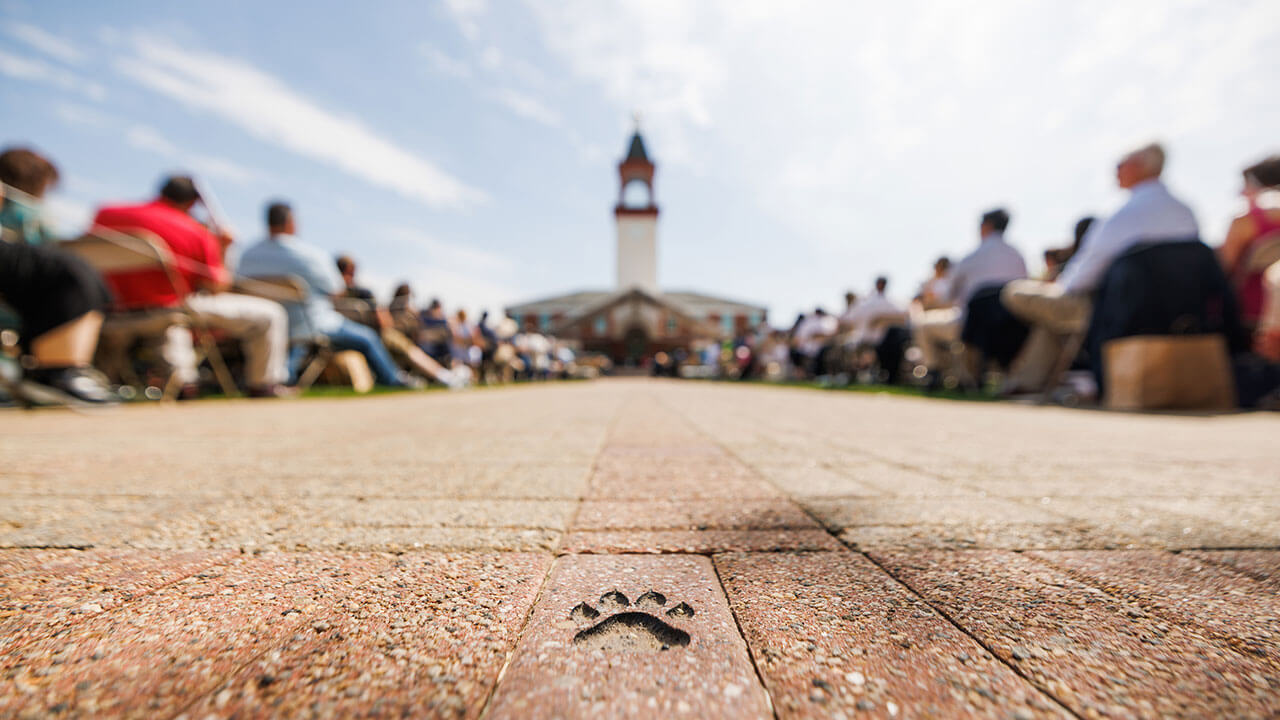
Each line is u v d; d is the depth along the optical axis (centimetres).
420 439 155
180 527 68
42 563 54
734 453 130
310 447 138
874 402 337
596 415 237
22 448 136
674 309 2698
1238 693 32
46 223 249
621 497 86
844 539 63
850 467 111
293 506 79
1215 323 258
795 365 841
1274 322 289
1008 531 67
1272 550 60
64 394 239
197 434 166
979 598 46
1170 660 36
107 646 37
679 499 84
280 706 30
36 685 32
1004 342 375
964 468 111
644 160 3173
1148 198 271
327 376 445
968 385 413
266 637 38
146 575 50
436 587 48
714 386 775
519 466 112
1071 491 91
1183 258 258
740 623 41
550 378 1174
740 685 33
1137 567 54
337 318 440
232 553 57
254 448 137
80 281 241
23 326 238
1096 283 291
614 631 39
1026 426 194
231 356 380
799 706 31
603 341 2688
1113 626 41
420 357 568
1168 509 79
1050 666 35
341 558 56
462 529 67
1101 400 289
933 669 35
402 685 32
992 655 36
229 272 318
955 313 424
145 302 281
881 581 50
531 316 3200
